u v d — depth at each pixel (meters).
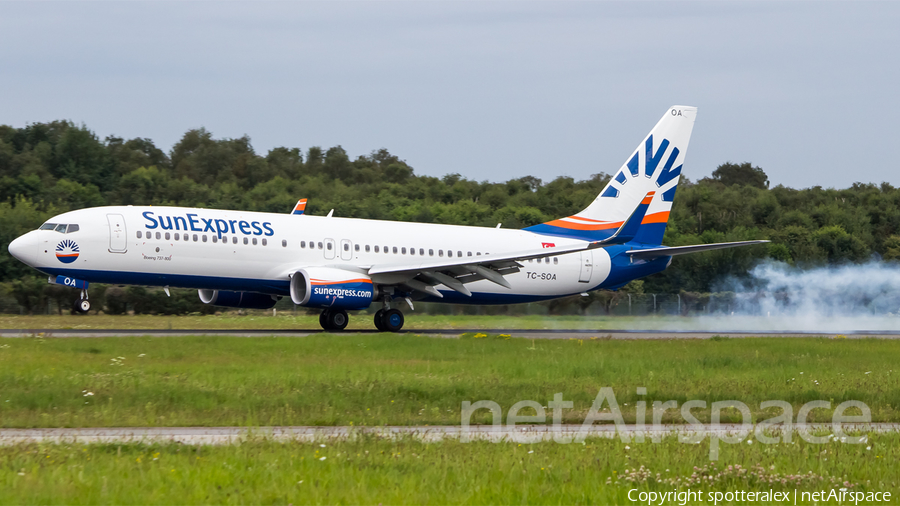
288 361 101.06
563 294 172.75
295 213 161.25
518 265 152.25
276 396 76.50
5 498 43.19
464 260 147.00
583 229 175.50
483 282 164.62
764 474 52.81
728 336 161.38
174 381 83.00
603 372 98.25
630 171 177.38
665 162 178.75
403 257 155.62
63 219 136.25
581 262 172.00
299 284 146.88
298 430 65.19
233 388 80.00
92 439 59.47
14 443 57.00
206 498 44.41
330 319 156.38
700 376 97.06
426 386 82.88
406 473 50.12
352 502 44.72
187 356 102.75
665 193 179.12
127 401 73.00
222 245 141.62
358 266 151.75
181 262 139.25
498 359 108.38
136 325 168.00
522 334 161.62
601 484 49.34
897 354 125.44
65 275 134.88
